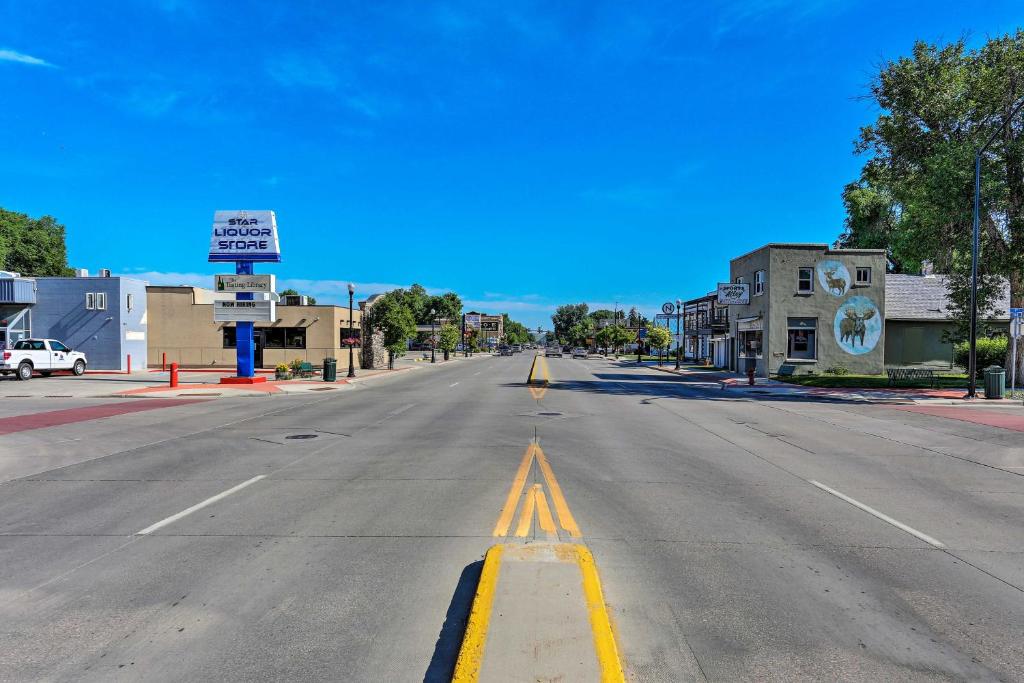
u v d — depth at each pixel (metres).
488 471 9.32
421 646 4.00
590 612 4.16
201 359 40.06
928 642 4.11
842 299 34.38
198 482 8.67
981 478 9.29
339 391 25.62
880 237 44.19
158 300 39.97
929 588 5.00
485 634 3.85
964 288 24.55
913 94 27.03
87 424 15.00
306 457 10.55
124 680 3.60
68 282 35.62
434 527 6.49
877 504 7.65
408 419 15.86
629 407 19.05
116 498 7.79
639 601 4.67
